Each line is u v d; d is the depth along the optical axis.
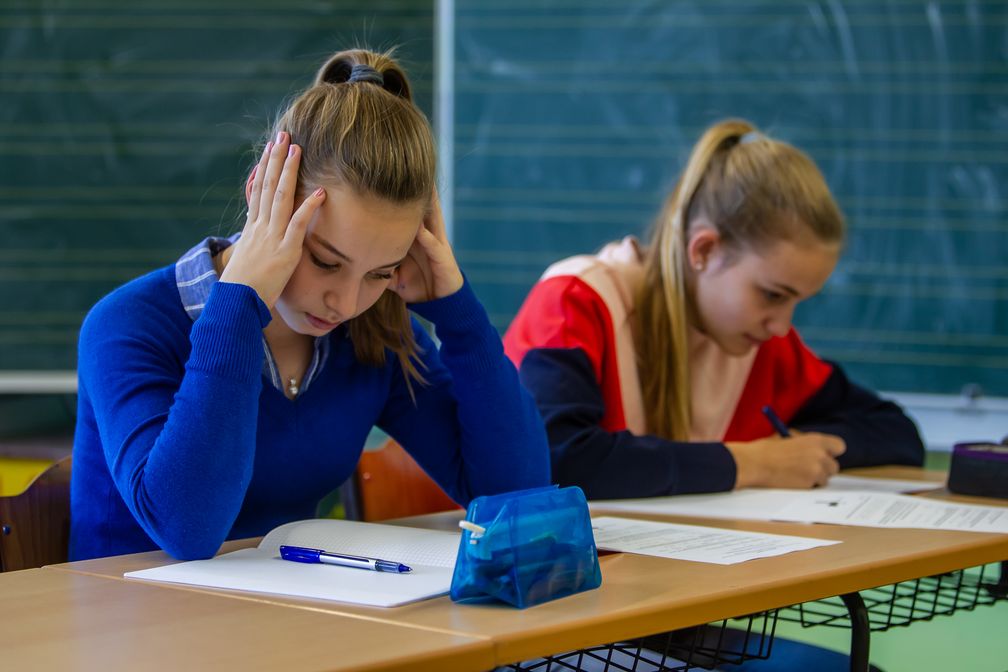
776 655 1.45
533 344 1.81
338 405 1.39
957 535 1.24
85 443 1.30
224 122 3.32
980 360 3.17
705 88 3.26
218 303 1.15
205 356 1.13
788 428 2.06
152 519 1.09
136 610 0.87
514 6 3.31
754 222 1.78
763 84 3.24
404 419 1.48
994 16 3.13
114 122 3.33
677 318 1.88
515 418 1.40
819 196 1.78
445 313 1.35
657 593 0.92
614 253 2.03
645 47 3.27
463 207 3.36
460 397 1.39
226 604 0.89
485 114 3.34
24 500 1.28
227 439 1.11
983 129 3.15
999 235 3.15
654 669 1.32
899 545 1.17
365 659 0.73
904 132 3.19
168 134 3.33
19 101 3.32
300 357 1.36
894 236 3.20
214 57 3.32
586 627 0.83
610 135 3.30
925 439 3.21
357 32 3.32
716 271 1.84
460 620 0.83
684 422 1.89
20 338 3.32
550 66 3.31
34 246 3.32
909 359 3.20
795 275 1.77
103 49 3.32
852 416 2.02
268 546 1.12
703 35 3.25
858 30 3.19
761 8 3.23
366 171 1.14
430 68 3.34
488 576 0.87
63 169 3.33
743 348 1.88
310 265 1.18
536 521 0.89
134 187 3.33
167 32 3.32
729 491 1.60
